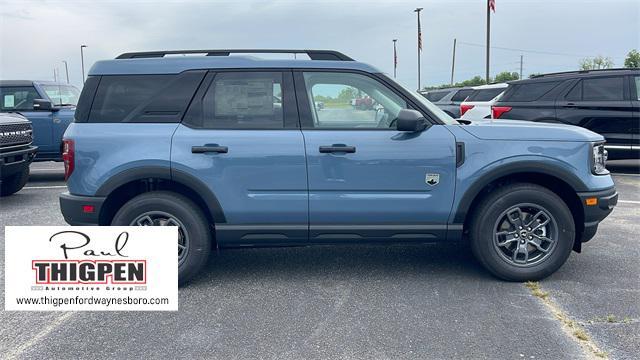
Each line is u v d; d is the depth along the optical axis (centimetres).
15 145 777
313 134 425
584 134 438
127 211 427
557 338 343
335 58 446
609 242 551
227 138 423
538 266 438
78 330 363
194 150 420
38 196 840
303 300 412
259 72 434
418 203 428
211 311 393
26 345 342
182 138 423
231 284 448
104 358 323
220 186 424
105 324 372
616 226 612
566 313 381
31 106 993
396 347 334
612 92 925
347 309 393
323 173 424
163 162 420
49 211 722
